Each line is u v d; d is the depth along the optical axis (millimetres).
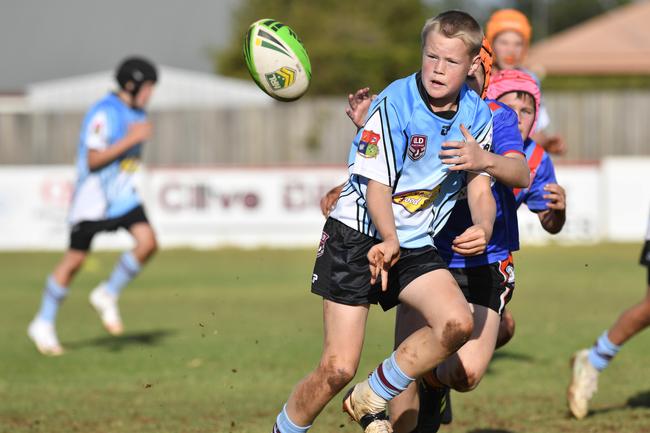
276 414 20453
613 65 121312
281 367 25922
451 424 19547
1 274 52219
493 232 16391
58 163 83438
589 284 44875
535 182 17844
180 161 84625
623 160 61250
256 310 37750
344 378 14203
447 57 13414
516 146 14906
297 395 14586
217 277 49312
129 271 31047
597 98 83000
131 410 20953
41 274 52188
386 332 32188
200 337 31422
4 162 83438
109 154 29500
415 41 146625
